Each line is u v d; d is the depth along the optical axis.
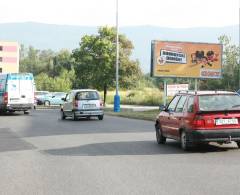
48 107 63.19
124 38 61.69
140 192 9.98
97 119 35.78
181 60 43.97
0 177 11.81
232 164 13.36
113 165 13.48
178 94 17.80
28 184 10.92
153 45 43.28
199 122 15.73
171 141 19.70
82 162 14.09
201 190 10.09
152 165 13.40
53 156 15.42
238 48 58.69
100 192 10.02
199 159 14.38
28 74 42.91
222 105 16.06
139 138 20.95
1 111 44.50
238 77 57.22
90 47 61.09
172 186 10.53
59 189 10.36
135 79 61.38
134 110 47.72
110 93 89.81
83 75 61.22
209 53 44.66
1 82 43.41
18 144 18.92
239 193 9.77
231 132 15.73
